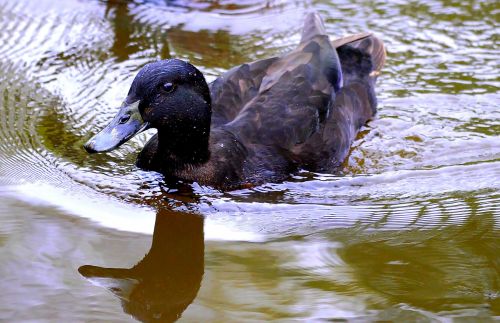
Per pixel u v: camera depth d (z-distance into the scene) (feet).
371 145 37.14
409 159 36.11
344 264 28.02
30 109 38.27
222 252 28.78
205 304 25.71
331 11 47.26
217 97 36.58
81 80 40.75
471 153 36.37
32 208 31.04
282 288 26.53
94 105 38.78
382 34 44.83
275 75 37.09
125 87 40.29
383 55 41.29
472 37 44.60
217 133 34.42
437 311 25.49
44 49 43.21
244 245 29.32
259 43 44.45
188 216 31.50
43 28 45.14
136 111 32.27
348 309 25.46
